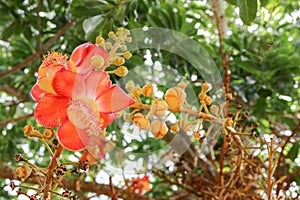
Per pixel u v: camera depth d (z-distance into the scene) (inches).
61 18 47.6
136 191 37.0
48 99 21.4
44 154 51.8
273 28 48.1
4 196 48.0
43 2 46.8
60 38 47.9
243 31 46.3
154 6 45.1
